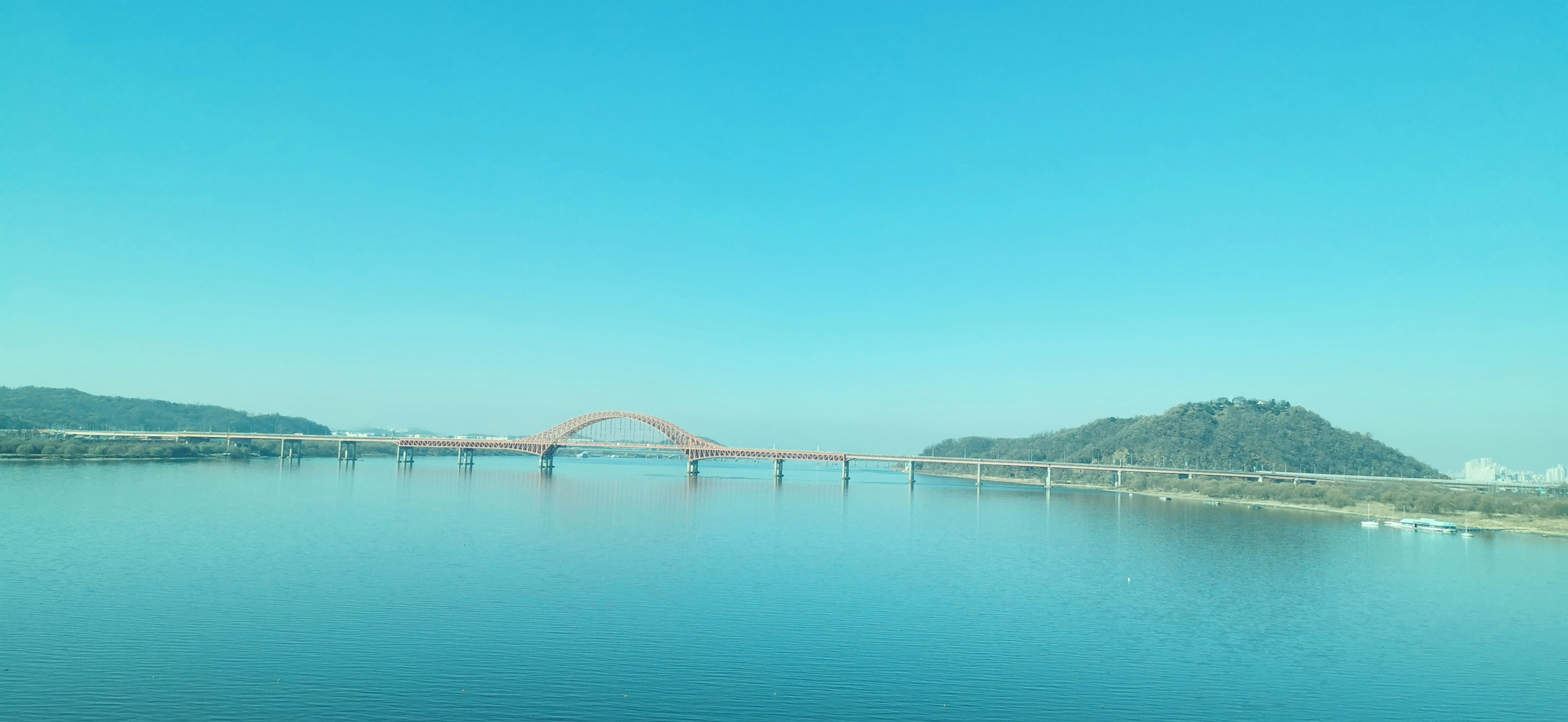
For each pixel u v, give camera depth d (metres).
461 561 77.75
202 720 37.81
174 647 47.81
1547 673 51.72
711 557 86.44
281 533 92.38
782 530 114.88
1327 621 64.62
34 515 99.19
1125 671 50.41
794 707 42.53
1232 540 115.25
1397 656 55.12
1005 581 77.19
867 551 95.06
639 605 61.75
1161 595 72.69
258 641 49.50
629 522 119.00
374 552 81.62
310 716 38.69
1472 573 89.31
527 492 174.25
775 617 59.66
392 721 38.50
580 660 48.41
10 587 60.38
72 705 38.84
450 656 48.19
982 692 45.78
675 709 41.56
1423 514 157.88
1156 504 190.00
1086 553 98.19
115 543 81.31
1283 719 43.47
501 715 39.75
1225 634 59.59
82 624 51.66
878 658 50.97
